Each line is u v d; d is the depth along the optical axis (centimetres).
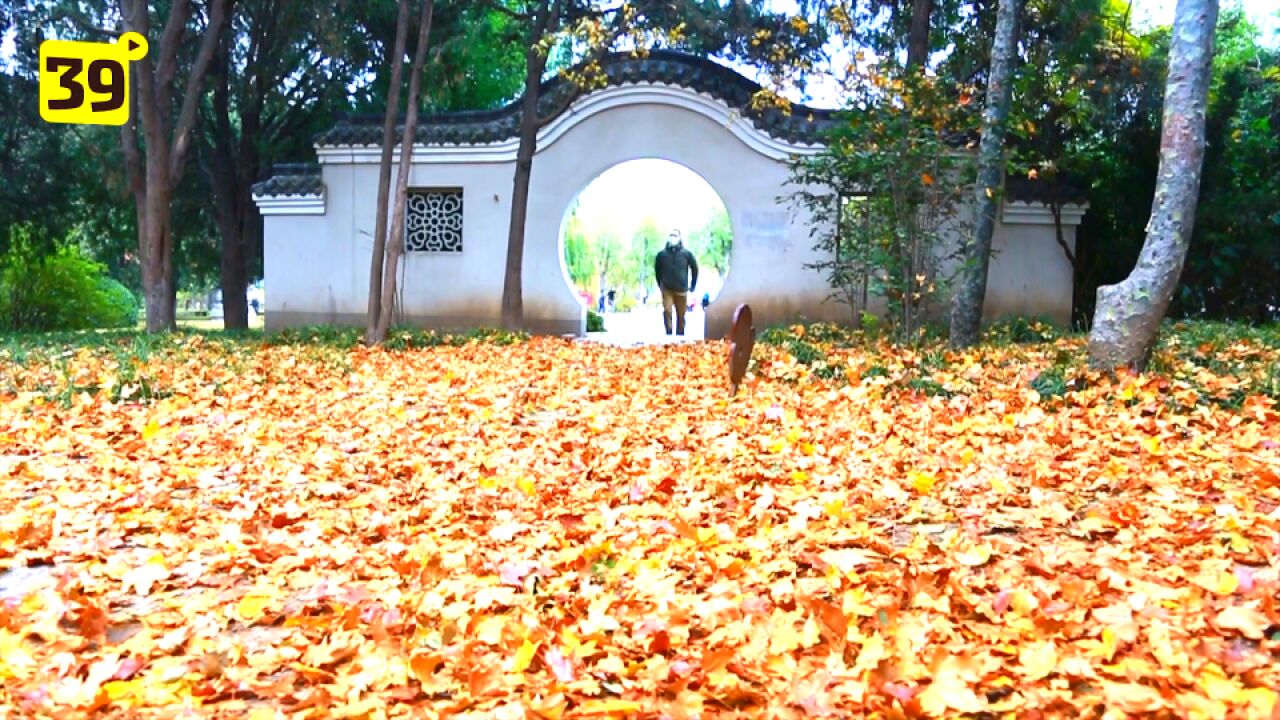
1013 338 1130
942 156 1063
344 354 1084
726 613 293
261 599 323
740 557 356
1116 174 1323
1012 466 482
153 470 531
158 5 1495
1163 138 671
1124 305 676
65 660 273
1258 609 274
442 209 1435
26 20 1491
